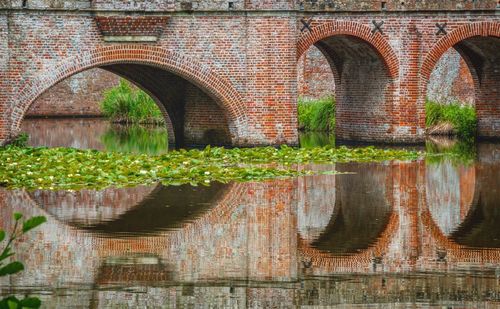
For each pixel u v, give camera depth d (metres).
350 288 17.69
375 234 22.19
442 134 47.53
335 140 44.94
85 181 29.02
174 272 18.61
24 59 36.81
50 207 24.94
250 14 38.69
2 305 11.28
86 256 19.75
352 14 40.22
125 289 17.48
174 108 43.19
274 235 21.92
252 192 27.55
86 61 37.44
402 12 40.81
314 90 54.88
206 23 38.41
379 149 39.31
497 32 41.72
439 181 30.25
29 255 19.78
